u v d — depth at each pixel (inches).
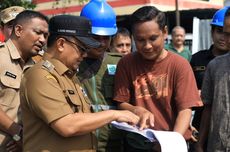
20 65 123.0
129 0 528.7
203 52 141.6
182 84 99.4
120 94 106.4
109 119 89.6
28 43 122.1
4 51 121.0
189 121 97.7
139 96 103.0
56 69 90.8
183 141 88.3
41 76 88.1
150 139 89.7
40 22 122.8
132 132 100.9
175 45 264.2
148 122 94.2
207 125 111.4
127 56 107.4
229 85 101.8
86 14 111.5
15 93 118.7
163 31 98.1
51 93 87.0
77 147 90.6
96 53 111.4
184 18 394.3
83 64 113.7
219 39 131.2
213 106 104.6
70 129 86.3
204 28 287.9
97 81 113.0
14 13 142.3
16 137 114.5
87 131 88.0
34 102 87.4
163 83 101.5
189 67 101.5
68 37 90.2
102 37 110.3
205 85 110.0
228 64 103.2
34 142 90.3
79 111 92.4
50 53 92.4
